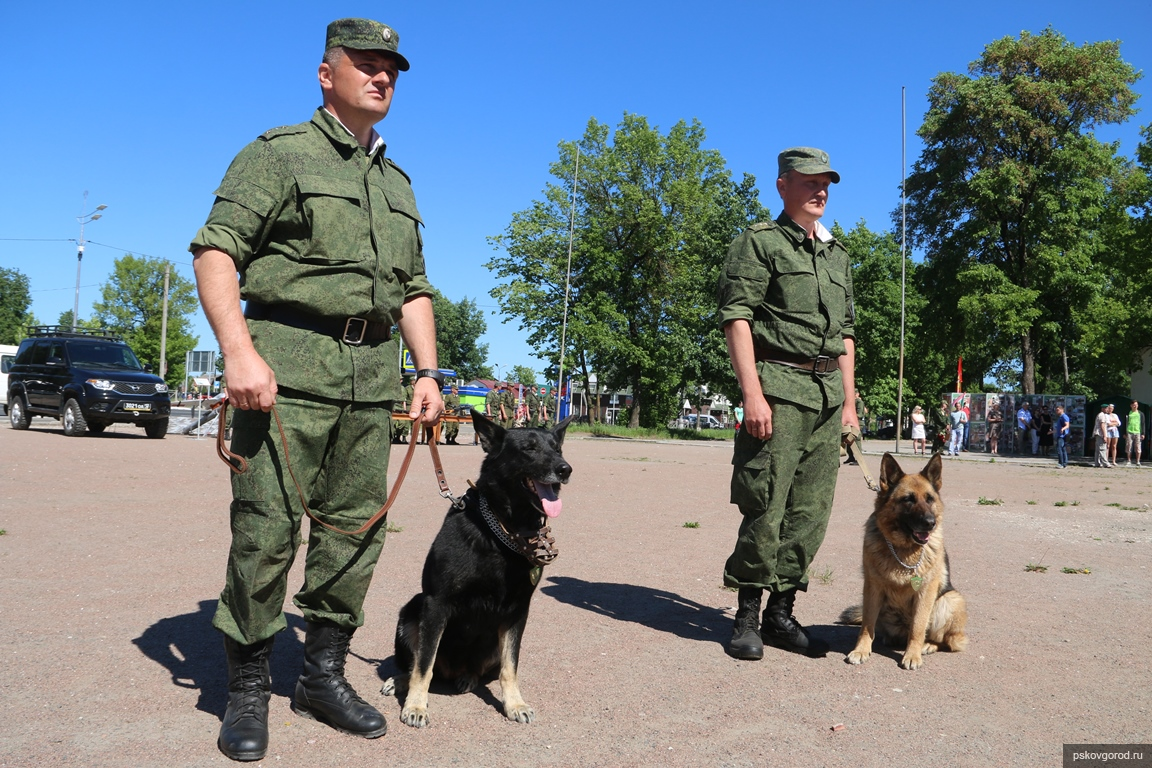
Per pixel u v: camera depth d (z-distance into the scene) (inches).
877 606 184.5
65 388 752.3
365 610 207.3
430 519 363.9
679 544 329.7
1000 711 151.0
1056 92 1481.3
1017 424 1376.7
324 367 123.9
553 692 153.3
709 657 180.2
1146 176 1182.3
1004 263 1609.3
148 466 520.7
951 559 315.3
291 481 123.0
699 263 1752.0
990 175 1502.2
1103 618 224.8
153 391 757.3
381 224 129.6
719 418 3034.0
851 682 167.3
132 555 257.8
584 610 217.9
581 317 1584.6
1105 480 786.2
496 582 135.4
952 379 2317.9
